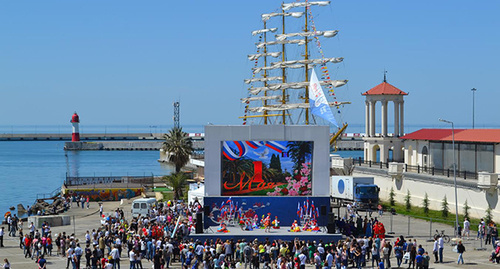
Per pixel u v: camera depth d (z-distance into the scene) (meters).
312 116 104.50
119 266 48.38
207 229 61.47
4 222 76.44
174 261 53.00
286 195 64.62
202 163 115.06
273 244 50.06
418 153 96.69
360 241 50.22
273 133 64.19
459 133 87.06
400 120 113.75
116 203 100.94
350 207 75.00
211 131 64.06
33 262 52.75
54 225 74.12
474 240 61.53
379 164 109.12
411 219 77.56
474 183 72.88
